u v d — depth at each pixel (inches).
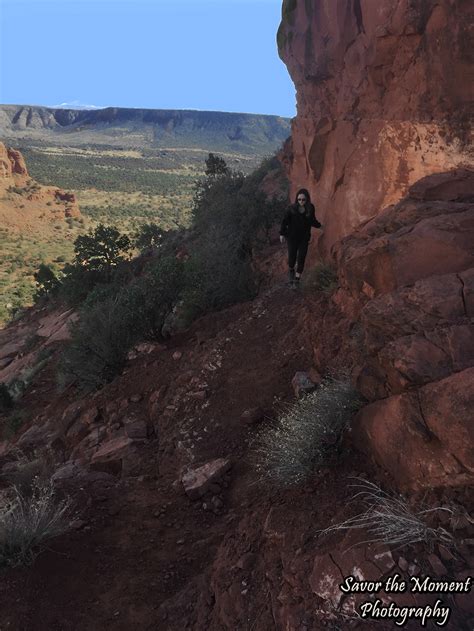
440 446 118.4
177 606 155.8
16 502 212.5
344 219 332.2
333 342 237.5
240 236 635.5
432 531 109.3
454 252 168.6
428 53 235.8
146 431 305.4
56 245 4933.6
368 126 298.0
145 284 466.9
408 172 259.0
